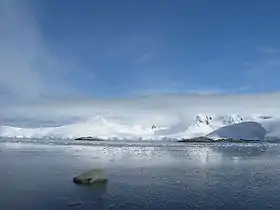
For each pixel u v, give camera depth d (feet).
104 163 195.83
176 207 86.48
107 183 121.90
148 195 100.94
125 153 301.22
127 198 96.32
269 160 230.27
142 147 471.21
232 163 203.72
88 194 101.45
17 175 138.82
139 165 185.98
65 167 169.78
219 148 463.83
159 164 193.57
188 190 109.09
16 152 290.56
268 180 131.34
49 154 269.03
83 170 157.07
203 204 89.76
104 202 91.30
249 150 398.83
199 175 145.38
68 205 87.66
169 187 114.62
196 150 386.93
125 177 137.90
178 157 254.68
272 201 93.25
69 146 463.83
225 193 104.47
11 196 97.50
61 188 110.42
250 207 86.69
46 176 136.46
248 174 149.07
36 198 95.25
